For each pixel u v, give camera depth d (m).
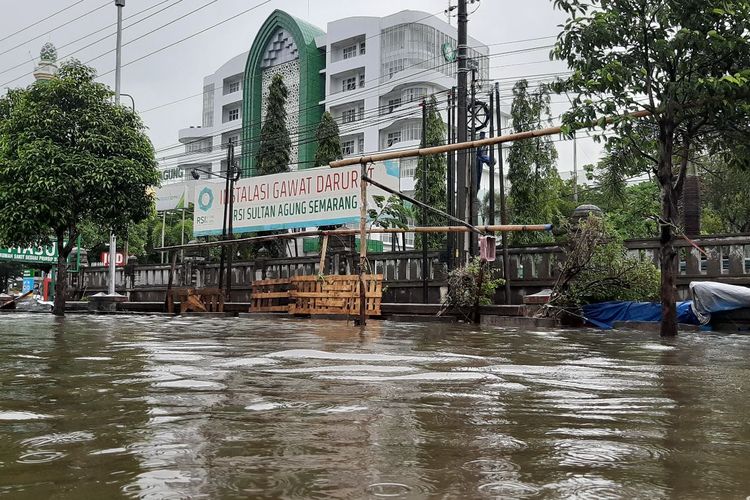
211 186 18.19
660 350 5.48
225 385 3.01
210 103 64.31
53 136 13.20
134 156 13.99
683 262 12.11
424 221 14.22
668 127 7.17
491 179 13.66
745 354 5.09
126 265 22.28
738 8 6.36
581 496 1.33
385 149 49.09
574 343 6.25
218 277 19.22
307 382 3.12
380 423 2.12
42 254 21.44
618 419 2.24
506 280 12.60
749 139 7.14
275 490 1.35
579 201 31.39
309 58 53.94
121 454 1.67
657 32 6.88
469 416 2.27
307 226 15.92
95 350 5.05
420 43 49.09
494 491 1.36
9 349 5.17
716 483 1.44
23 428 2.02
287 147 26.67
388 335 7.21
